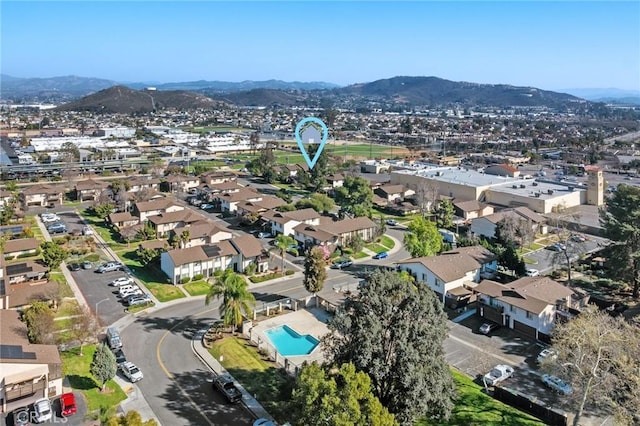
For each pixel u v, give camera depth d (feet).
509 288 211.61
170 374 165.89
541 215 363.76
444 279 228.22
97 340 188.14
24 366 142.51
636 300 232.53
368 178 544.21
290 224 325.42
